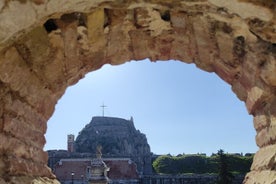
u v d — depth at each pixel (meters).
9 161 4.21
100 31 5.16
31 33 4.27
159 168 71.62
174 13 4.88
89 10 4.29
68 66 5.43
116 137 84.94
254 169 5.41
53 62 5.04
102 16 4.87
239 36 4.74
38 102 5.16
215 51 5.50
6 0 3.34
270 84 4.65
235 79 5.72
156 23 5.23
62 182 54.97
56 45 4.91
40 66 4.82
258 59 4.71
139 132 95.94
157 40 5.73
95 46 5.42
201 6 4.41
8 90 4.29
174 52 6.07
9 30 3.68
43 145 5.62
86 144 82.75
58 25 4.64
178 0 4.37
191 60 6.17
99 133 85.69
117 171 55.69
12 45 4.06
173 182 58.00
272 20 3.94
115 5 4.36
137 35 5.55
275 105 4.66
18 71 4.39
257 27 4.20
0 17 3.47
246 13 4.03
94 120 89.19
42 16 3.81
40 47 4.59
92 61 5.80
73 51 5.23
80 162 55.81
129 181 55.22
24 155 4.76
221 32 4.92
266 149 5.00
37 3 3.54
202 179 58.06
